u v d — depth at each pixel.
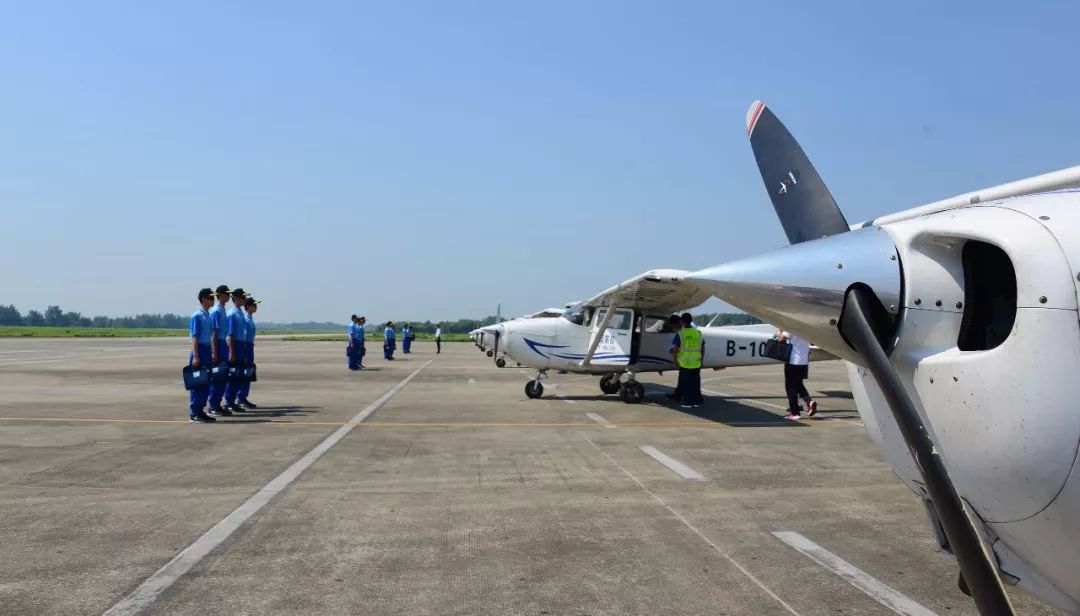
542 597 3.33
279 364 24.42
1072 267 1.95
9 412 10.02
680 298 11.24
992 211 2.27
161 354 28.86
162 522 4.51
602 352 12.40
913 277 2.37
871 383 2.71
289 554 3.91
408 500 5.14
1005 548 2.36
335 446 7.42
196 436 8.02
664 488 5.61
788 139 3.61
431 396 13.19
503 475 6.04
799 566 3.79
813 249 2.61
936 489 2.07
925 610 3.21
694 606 3.24
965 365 2.13
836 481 5.90
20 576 3.53
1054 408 1.93
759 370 24.53
